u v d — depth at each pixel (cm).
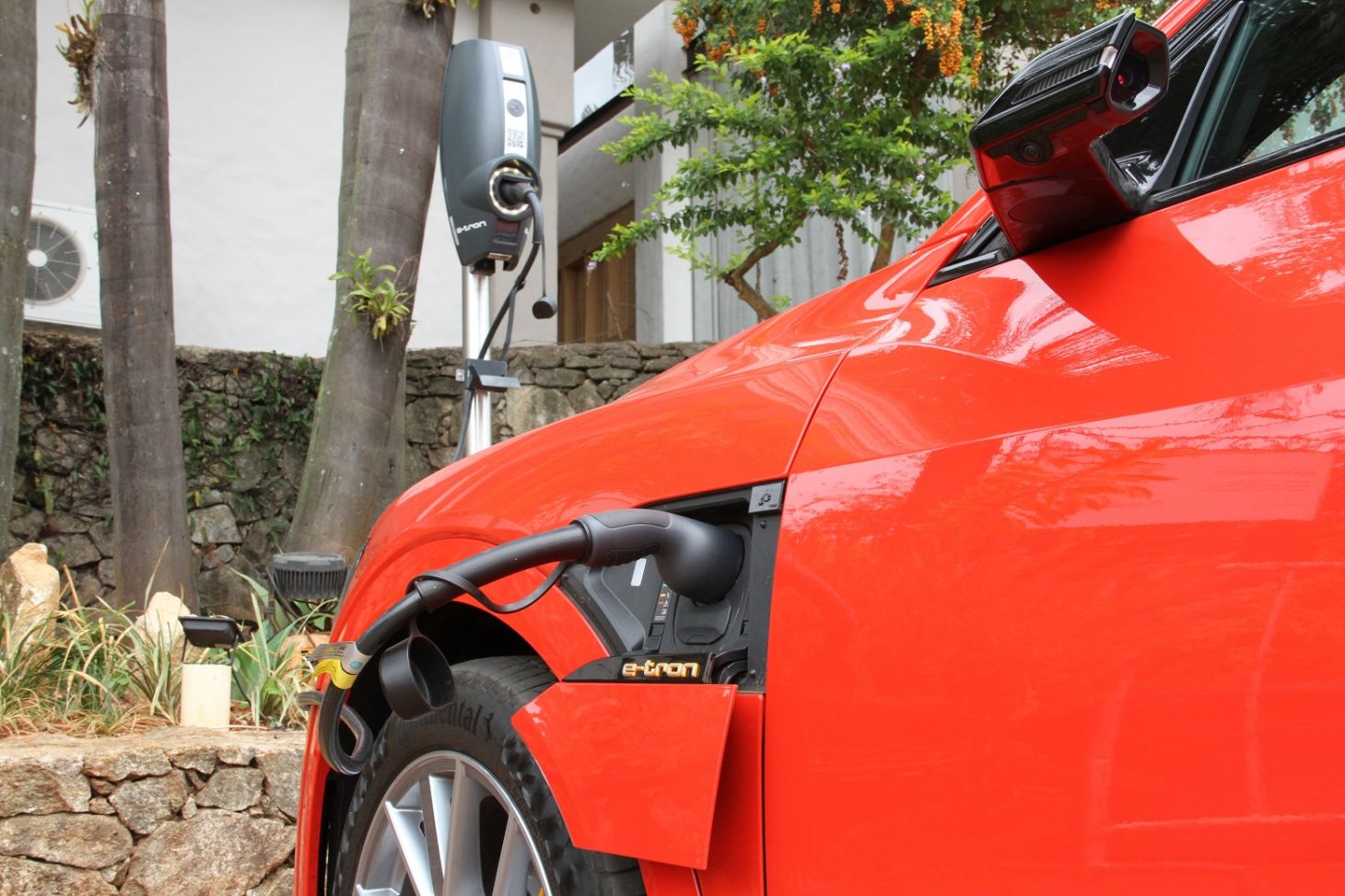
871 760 96
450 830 142
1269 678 75
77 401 658
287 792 303
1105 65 83
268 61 820
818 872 99
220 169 802
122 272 448
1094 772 82
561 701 125
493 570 114
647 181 1101
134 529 442
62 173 725
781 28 711
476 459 172
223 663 361
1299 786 73
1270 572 77
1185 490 83
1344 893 70
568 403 746
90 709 339
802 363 125
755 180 766
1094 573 86
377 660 162
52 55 724
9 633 352
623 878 118
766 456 116
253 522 712
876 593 99
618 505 129
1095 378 93
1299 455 78
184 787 290
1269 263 88
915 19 645
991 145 94
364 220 489
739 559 117
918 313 118
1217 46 115
